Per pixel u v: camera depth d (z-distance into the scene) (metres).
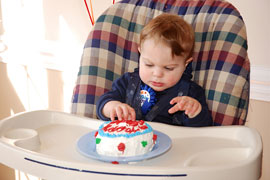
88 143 0.90
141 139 0.84
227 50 1.08
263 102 1.54
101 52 1.20
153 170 0.69
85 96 1.17
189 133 0.99
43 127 1.05
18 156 0.79
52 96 2.12
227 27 1.10
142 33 1.11
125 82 1.21
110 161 0.81
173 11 1.21
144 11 1.24
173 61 1.06
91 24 1.85
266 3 1.44
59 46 1.97
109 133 0.84
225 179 0.70
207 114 1.04
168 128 1.00
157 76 1.07
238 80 1.05
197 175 0.69
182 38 1.06
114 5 1.26
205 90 1.11
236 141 0.95
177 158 0.86
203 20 1.15
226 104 1.06
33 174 0.78
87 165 0.71
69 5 1.90
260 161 0.77
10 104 2.32
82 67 1.20
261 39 1.48
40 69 2.11
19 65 2.19
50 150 0.91
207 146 0.92
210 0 1.18
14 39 2.14
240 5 1.49
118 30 1.22
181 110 1.08
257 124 1.57
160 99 1.17
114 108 1.03
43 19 2.00
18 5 2.07
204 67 1.13
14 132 0.94
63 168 0.73
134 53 1.23
